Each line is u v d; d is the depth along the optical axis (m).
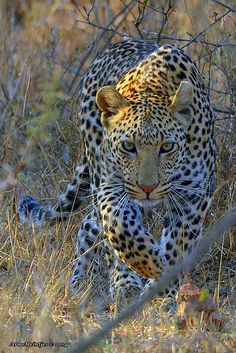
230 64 13.72
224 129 13.11
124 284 10.70
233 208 11.37
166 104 10.42
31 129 11.52
